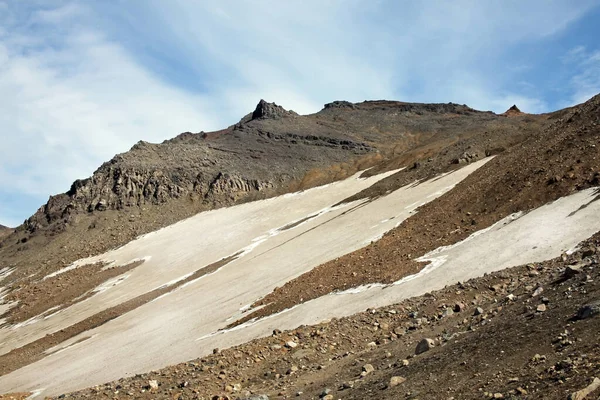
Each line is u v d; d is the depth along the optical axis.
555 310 16.20
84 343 48.91
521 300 20.02
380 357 20.06
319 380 19.31
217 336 35.47
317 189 123.00
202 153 163.62
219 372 22.53
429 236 42.31
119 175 143.75
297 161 161.25
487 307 21.73
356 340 24.06
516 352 13.82
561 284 19.31
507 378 12.29
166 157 157.75
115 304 68.69
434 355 17.00
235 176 144.50
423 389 13.93
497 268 28.38
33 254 120.56
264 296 43.91
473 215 42.19
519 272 25.80
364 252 46.44
